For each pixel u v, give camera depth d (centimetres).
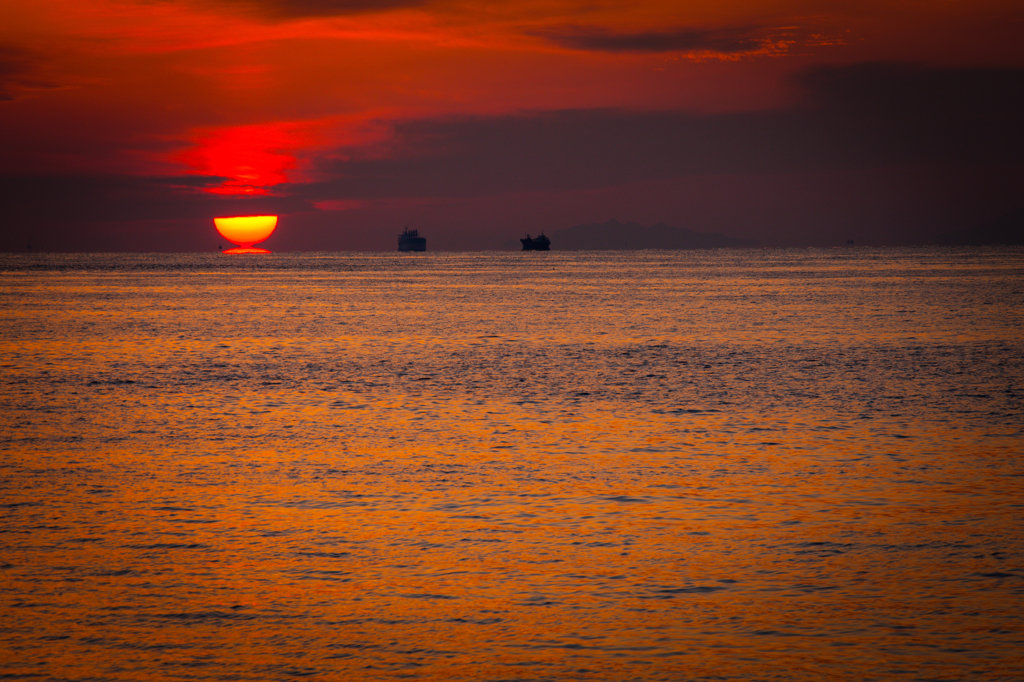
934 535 5956
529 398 12112
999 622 4619
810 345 18962
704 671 4153
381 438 9375
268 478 7594
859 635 4494
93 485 7362
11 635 4525
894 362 15950
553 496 6962
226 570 5372
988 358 16475
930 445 8806
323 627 4609
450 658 4281
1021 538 5884
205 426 10169
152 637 4503
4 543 5862
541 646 4394
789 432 9544
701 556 5581
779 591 5028
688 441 9094
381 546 5791
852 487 7188
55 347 19550
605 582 5166
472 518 6391
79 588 5103
